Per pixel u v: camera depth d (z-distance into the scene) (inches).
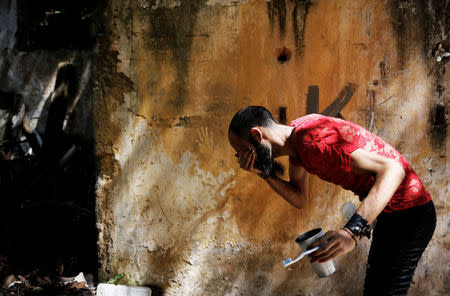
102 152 115.6
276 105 111.1
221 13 108.7
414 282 120.1
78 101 225.5
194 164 113.3
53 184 192.4
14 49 230.2
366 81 112.2
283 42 109.7
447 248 119.6
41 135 226.8
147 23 110.1
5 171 185.9
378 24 111.1
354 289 118.8
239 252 116.0
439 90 115.0
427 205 81.7
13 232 157.2
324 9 109.3
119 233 117.6
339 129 76.4
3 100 226.7
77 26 226.4
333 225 116.0
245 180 113.3
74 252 149.0
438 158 116.8
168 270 117.1
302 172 92.8
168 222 115.6
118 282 118.3
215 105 111.3
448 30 113.3
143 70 111.5
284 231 115.6
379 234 83.7
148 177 114.8
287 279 117.0
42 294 118.8
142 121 113.3
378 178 73.5
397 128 114.6
